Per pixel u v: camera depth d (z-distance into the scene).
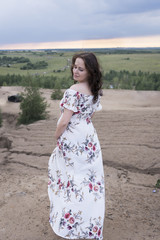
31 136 7.60
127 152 5.51
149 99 19.52
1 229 2.93
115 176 4.45
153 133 6.73
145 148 5.67
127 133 6.95
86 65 2.42
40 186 4.04
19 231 2.90
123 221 3.07
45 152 5.98
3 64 147.50
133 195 3.72
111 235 2.80
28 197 3.66
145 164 4.88
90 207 2.48
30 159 5.57
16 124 11.44
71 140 2.55
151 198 3.63
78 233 2.46
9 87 25.66
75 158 2.54
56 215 2.54
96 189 2.56
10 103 17.33
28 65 135.25
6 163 5.44
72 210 2.47
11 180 4.33
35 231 2.89
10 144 7.14
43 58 180.25
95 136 2.67
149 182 4.18
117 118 8.95
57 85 18.64
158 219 3.10
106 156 5.38
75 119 2.54
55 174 2.70
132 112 10.23
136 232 2.85
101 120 8.82
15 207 3.38
